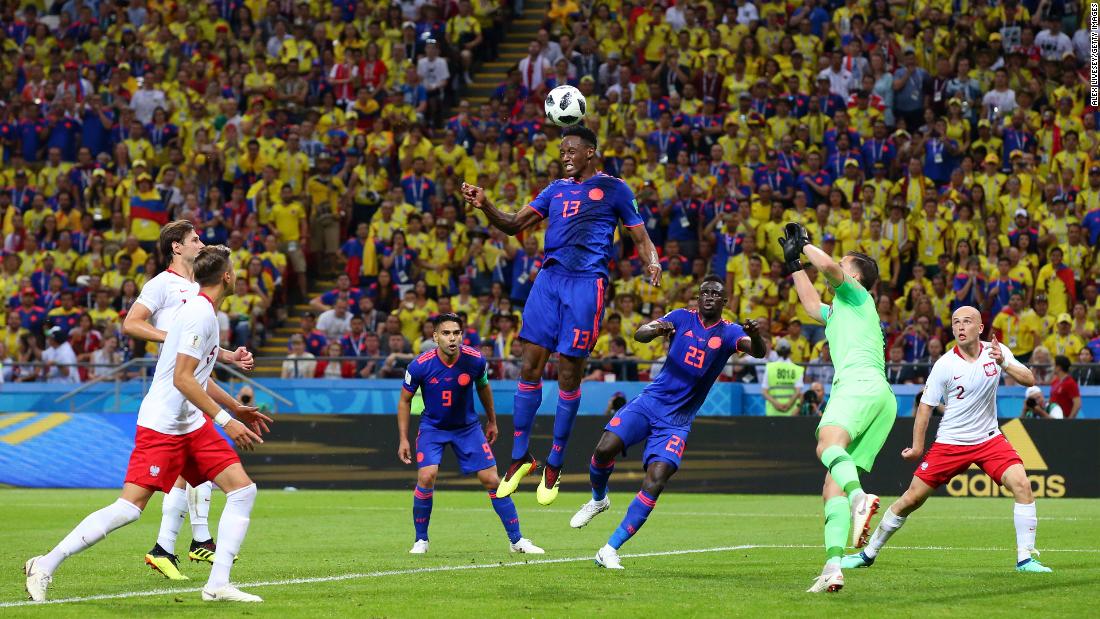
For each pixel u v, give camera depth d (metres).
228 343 54.62
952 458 24.59
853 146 62.34
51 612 18.00
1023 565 23.80
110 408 53.41
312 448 51.00
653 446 24.56
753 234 57.16
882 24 67.00
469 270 59.22
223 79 71.19
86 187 67.50
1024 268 55.53
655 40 69.75
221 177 66.50
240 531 19.50
